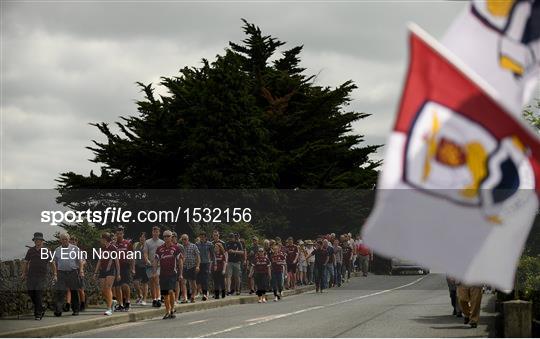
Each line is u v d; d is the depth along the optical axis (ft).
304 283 211.82
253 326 100.78
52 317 110.22
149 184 254.88
